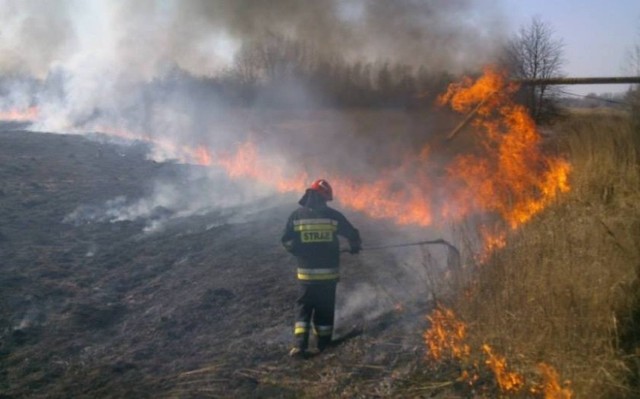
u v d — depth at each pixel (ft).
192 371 20.13
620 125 31.04
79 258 32.35
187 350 21.81
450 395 16.87
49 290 27.84
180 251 32.63
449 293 21.08
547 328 17.42
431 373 18.01
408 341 19.95
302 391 18.16
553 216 24.26
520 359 17.21
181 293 27.02
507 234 23.48
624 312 17.62
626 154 28.37
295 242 21.33
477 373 17.47
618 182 26.21
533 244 21.02
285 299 24.98
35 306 26.43
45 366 21.40
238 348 21.38
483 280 20.10
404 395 17.21
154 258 31.89
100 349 22.57
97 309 25.86
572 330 17.02
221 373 19.74
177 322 24.03
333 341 21.13
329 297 21.03
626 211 22.94
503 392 16.47
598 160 27.99
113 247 33.96
